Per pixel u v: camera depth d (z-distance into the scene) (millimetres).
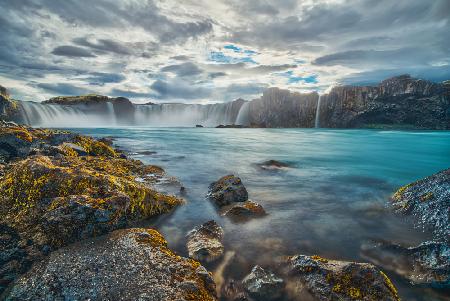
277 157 26219
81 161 12992
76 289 4961
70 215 6852
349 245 7883
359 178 17203
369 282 5414
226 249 7535
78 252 6105
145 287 5039
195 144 38219
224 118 156875
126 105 151750
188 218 9648
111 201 7555
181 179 16125
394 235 8398
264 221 9578
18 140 14672
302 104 125688
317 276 5859
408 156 27875
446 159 25703
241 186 11523
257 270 6266
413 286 6051
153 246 6414
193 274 5586
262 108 139875
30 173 8016
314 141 44750
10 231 6695
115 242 6527
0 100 75188
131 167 15508
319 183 15742
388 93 99625
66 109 109812
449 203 8680
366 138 51188
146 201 9055
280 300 5668
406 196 10711
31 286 5082
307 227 9125
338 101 112250
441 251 6422
